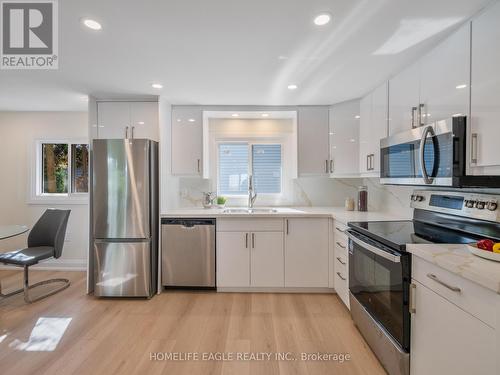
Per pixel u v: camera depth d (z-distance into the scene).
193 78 2.25
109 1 1.29
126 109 2.81
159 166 2.77
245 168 3.52
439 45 1.62
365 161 2.64
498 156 1.22
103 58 1.90
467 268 1.00
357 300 1.99
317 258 2.71
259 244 2.71
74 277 3.22
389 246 1.53
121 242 2.62
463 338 1.04
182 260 2.75
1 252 3.51
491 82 1.25
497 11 1.22
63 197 3.50
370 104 2.54
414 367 1.35
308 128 2.99
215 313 2.34
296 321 2.20
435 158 1.53
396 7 1.33
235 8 1.35
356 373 1.62
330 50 1.77
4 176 3.49
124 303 2.54
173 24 1.49
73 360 1.73
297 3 1.31
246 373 1.62
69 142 3.50
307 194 3.43
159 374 1.61
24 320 2.23
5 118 3.47
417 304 1.33
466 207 1.56
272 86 2.42
